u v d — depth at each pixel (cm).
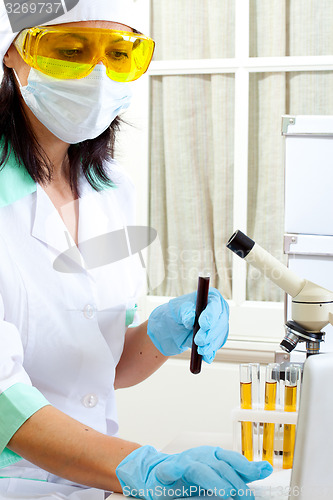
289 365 113
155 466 82
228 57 254
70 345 111
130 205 141
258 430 107
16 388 91
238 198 255
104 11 111
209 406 254
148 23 256
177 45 258
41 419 89
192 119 260
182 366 255
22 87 113
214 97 256
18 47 111
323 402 68
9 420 89
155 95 263
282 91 250
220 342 109
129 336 133
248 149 256
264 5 248
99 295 122
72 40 108
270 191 256
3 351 93
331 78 246
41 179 115
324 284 130
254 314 254
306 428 68
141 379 133
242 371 106
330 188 131
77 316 112
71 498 100
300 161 132
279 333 252
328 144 130
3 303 104
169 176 264
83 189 130
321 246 130
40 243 111
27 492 101
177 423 257
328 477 69
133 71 114
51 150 121
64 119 113
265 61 248
